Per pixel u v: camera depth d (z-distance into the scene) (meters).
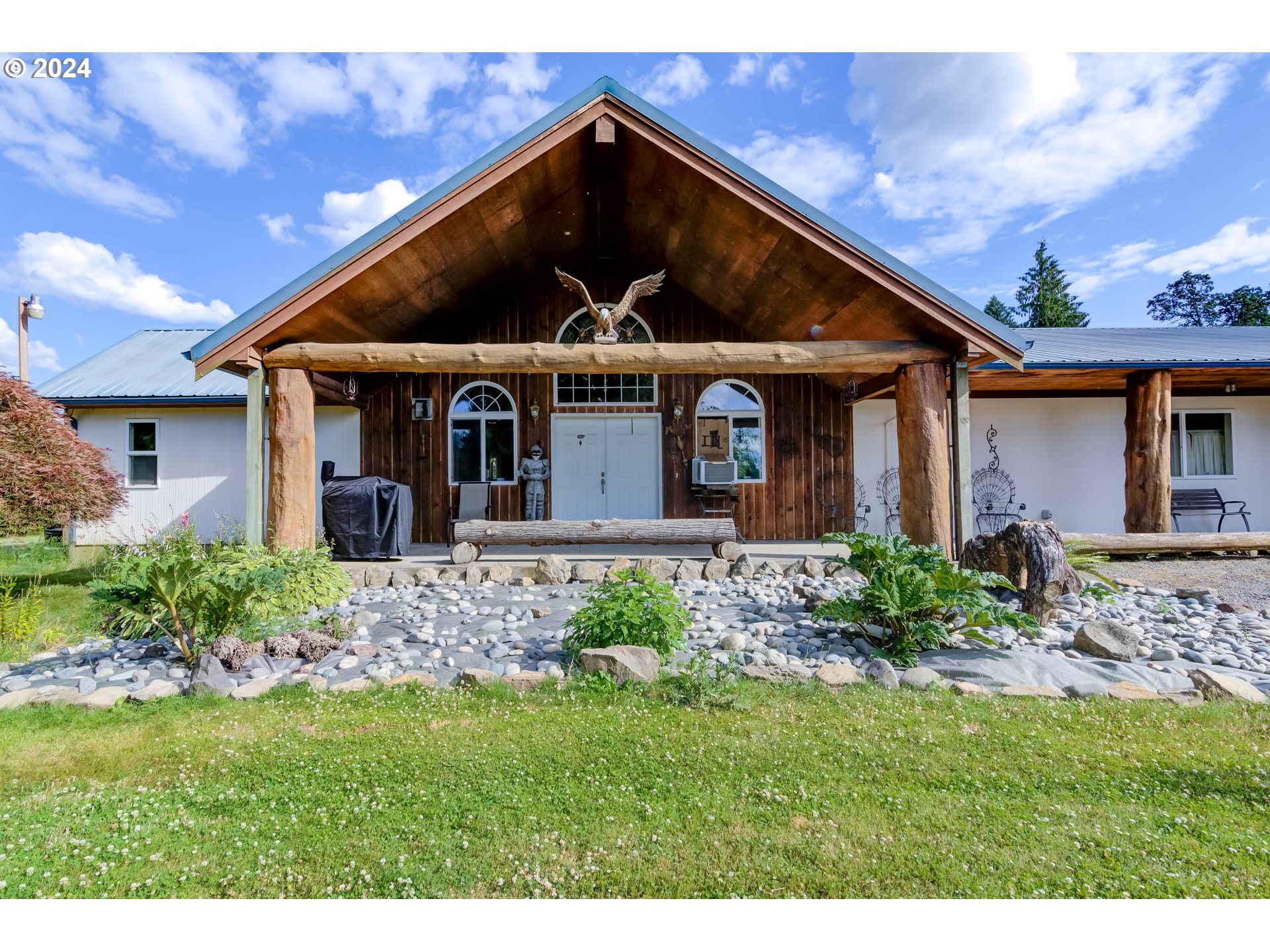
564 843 2.27
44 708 3.65
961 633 4.71
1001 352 7.22
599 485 11.41
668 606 4.36
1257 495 11.41
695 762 2.87
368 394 11.27
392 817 2.44
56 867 2.15
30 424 6.36
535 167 7.94
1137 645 4.57
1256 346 10.76
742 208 7.57
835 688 3.89
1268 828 2.36
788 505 11.39
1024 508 11.30
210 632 4.77
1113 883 2.04
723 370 7.91
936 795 2.59
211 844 2.29
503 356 7.64
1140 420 9.88
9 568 8.63
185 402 11.05
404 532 8.68
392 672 4.35
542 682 3.94
